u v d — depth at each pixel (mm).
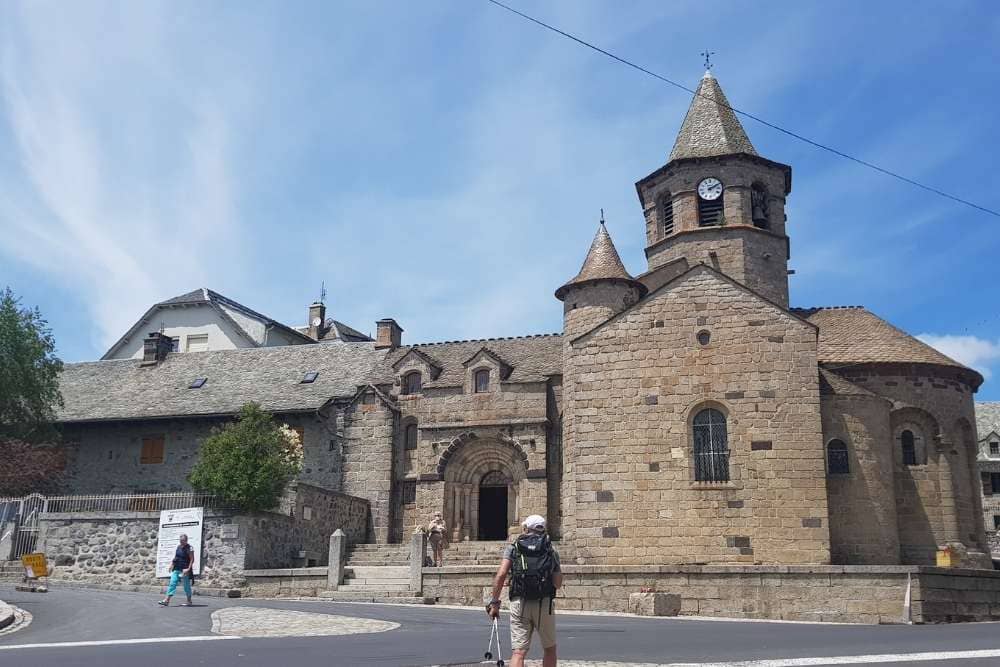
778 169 39312
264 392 41531
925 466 32125
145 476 40281
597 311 33656
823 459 29000
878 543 29719
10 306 38844
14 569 29375
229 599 25484
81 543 30141
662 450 30078
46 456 36875
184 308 57531
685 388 30438
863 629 19031
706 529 29109
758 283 37625
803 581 24453
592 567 25781
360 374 41469
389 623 18516
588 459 30672
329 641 15047
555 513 35344
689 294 31172
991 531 58250
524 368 38219
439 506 36594
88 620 18625
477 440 36938
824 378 31578
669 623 20719
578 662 12547
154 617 19266
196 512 29062
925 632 17953
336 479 38250
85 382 45406
